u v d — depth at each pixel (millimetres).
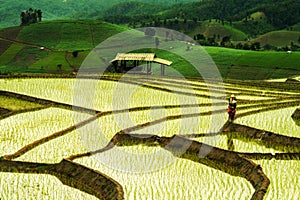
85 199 22812
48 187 24406
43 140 31750
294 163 25922
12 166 27453
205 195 22094
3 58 131250
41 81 56562
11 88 52312
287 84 60375
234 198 21609
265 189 21672
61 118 38875
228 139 31141
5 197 22906
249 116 36312
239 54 116375
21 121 37969
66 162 26828
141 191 22781
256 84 59094
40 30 151875
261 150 28984
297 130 32312
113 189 22859
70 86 53125
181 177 24844
